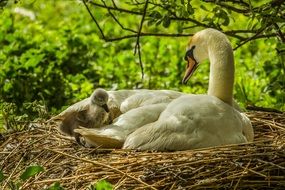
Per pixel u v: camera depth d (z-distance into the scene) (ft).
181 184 35.73
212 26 44.45
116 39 44.93
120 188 35.83
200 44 41.55
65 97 51.65
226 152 36.60
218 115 37.91
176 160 36.32
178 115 37.68
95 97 39.81
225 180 35.81
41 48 55.47
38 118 44.42
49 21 74.90
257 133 41.11
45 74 52.54
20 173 38.75
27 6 75.25
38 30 66.74
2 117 45.44
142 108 39.04
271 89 48.24
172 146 37.19
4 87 50.93
